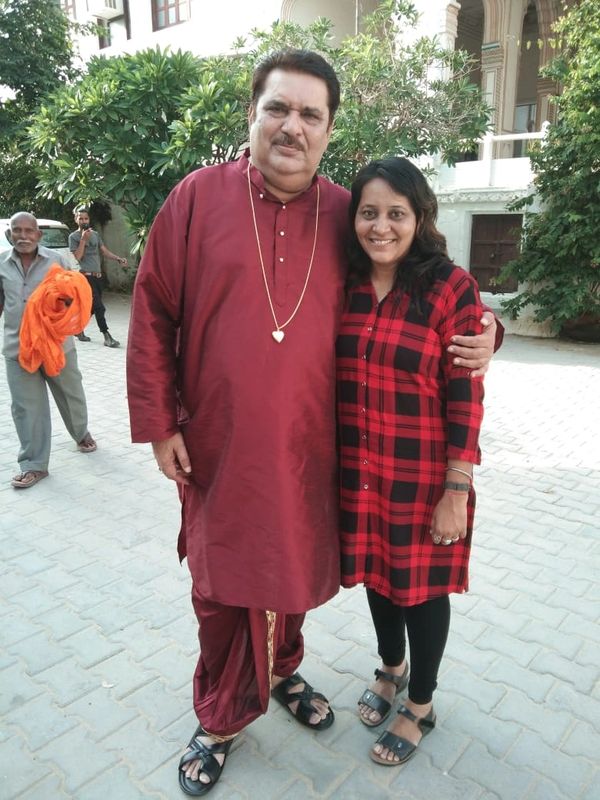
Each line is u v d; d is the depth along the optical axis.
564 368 7.58
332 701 2.41
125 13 14.43
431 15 10.09
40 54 12.91
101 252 9.11
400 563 1.92
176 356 1.93
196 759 2.07
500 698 2.42
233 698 2.03
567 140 8.58
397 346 1.79
